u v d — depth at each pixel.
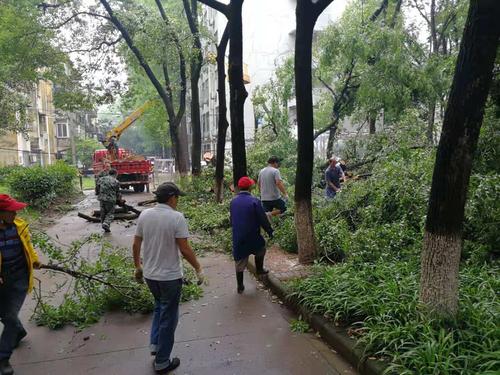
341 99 16.58
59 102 19.44
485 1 3.36
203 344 4.54
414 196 6.94
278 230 8.62
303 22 6.42
